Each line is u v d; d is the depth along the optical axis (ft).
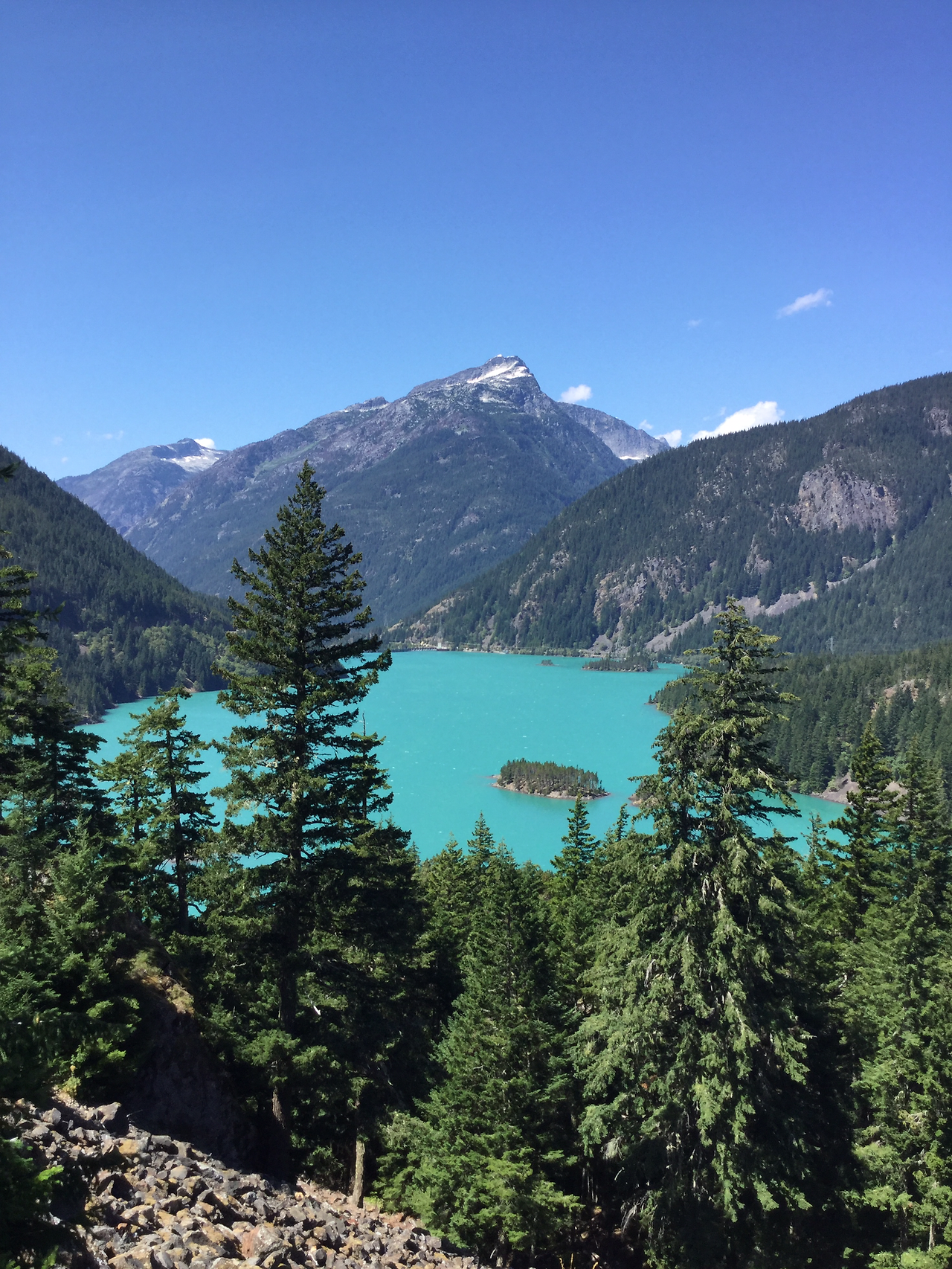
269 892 77.36
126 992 75.00
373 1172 84.69
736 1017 63.67
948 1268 74.43
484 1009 89.20
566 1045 85.81
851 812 127.65
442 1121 83.30
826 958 112.57
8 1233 27.73
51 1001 66.90
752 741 69.41
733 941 65.72
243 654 75.15
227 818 74.74
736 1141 64.49
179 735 113.50
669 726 70.69
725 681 68.08
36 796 94.07
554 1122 88.12
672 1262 74.74
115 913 82.64
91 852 78.69
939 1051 81.61
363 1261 54.54
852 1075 94.43
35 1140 45.37
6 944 61.46
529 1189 77.56
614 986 72.90
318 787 72.08
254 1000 88.84
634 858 71.56
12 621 78.13
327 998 79.82
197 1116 72.90
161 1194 49.01
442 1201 76.84
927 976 85.61
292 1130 83.15
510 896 92.12
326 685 74.02
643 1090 76.38
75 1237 37.24
